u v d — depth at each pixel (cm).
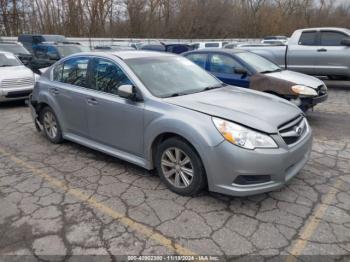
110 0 3222
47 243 283
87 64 457
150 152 375
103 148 440
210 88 431
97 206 339
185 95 387
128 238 287
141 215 321
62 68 505
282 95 627
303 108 623
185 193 351
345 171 413
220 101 367
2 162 462
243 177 312
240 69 682
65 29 3131
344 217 313
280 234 289
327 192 360
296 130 343
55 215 324
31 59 1295
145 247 276
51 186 385
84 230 299
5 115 757
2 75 828
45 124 547
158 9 3466
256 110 346
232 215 319
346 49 954
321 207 330
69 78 487
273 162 309
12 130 625
